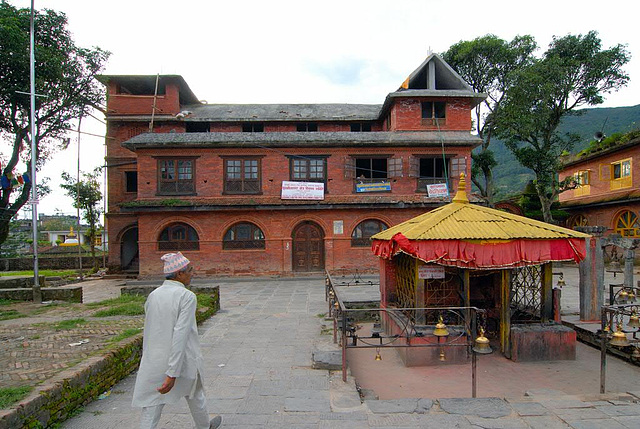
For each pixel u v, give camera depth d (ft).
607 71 85.76
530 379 22.06
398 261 30.60
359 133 73.87
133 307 34.19
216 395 17.67
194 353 12.57
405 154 71.82
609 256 85.30
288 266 70.08
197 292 40.68
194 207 67.82
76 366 17.42
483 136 92.38
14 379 15.94
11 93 72.08
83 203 85.97
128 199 81.97
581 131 237.45
